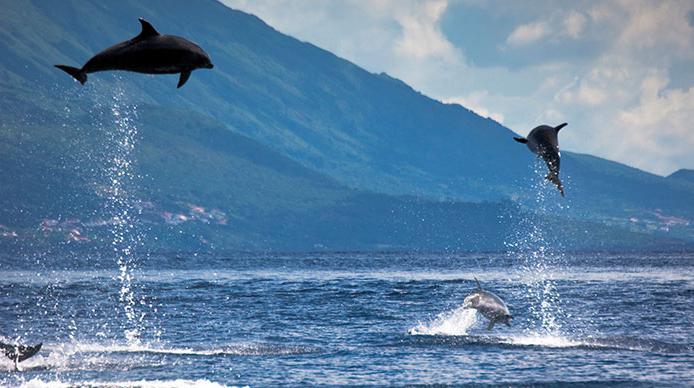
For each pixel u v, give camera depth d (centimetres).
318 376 9450
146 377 9456
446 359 10475
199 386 8888
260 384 9038
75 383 9094
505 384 8969
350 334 12862
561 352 10994
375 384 8994
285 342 12019
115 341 12244
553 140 7200
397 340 12131
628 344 11700
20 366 10119
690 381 9069
